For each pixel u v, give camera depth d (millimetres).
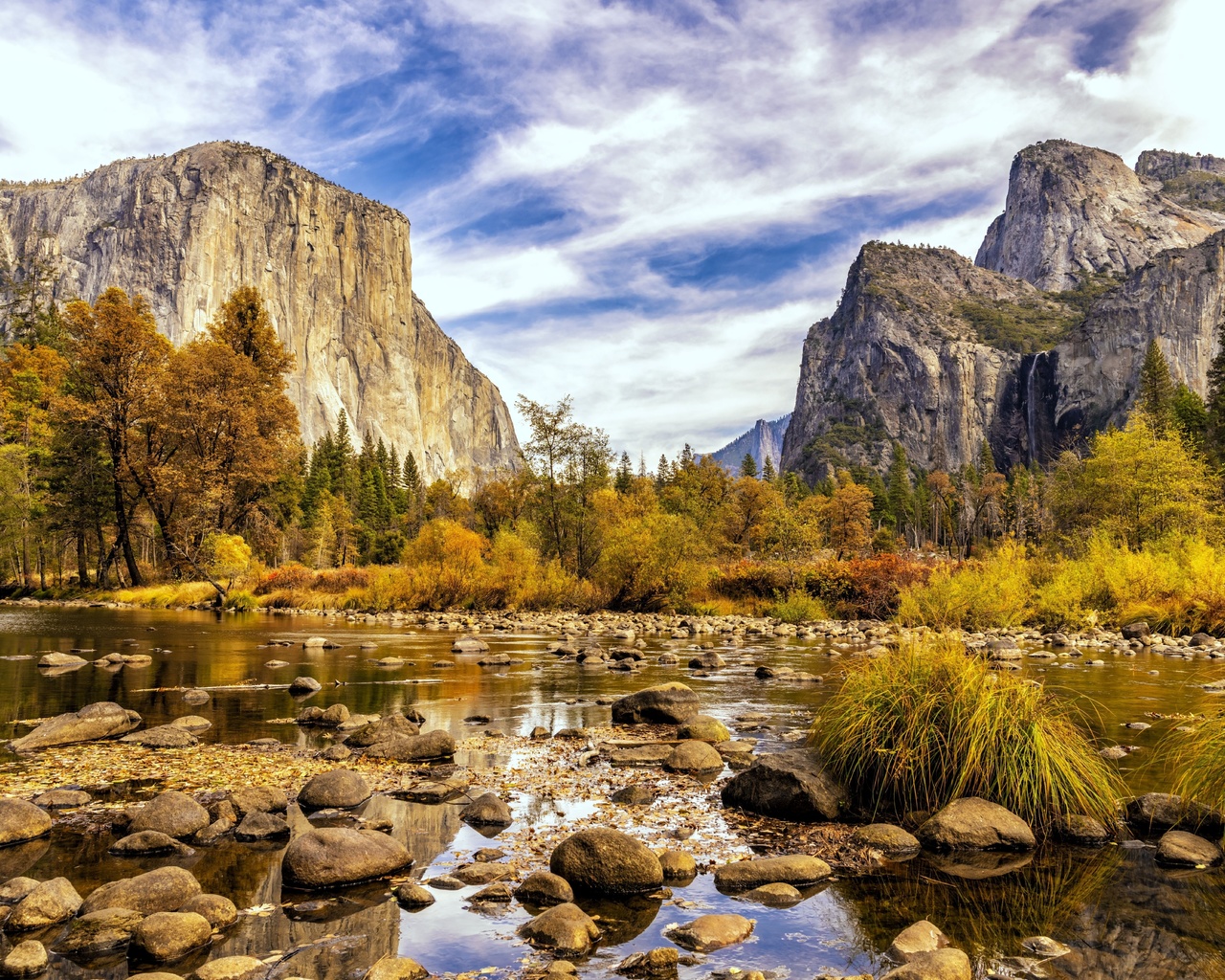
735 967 3699
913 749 6227
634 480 73250
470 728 9430
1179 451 32375
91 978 3570
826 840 5582
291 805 6285
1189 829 5645
